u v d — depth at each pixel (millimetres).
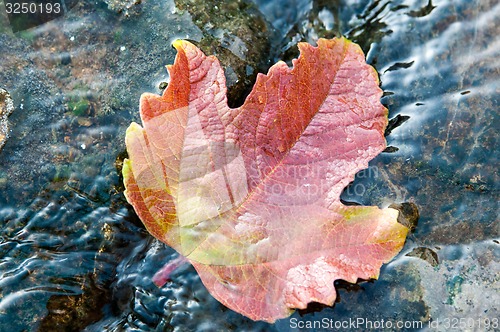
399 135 440
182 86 409
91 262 425
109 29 458
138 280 423
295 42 469
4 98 443
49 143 439
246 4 470
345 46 423
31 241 426
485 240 422
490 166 433
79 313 417
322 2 475
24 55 453
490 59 452
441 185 431
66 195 433
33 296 416
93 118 443
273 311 403
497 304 412
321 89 418
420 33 461
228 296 405
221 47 451
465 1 463
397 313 412
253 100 412
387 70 456
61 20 459
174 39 453
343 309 413
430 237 423
